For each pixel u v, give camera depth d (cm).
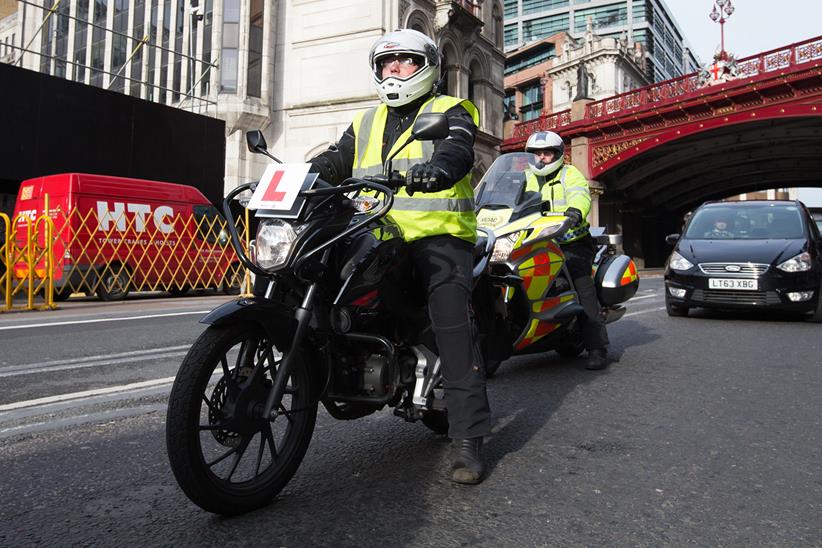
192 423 196
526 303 406
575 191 452
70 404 365
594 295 480
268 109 2464
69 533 199
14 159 1441
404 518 213
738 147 3416
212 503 202
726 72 2961
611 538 200
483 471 249
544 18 10025
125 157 1678
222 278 1377
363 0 2416
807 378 447
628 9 9400
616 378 450
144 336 655
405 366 249
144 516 212
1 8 3356
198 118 1878
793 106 2616
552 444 300
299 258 207
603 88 5825
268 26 2480
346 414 258
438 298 243
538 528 207
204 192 1894
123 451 284
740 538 201
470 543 195
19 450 285
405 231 243
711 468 266
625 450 290
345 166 266
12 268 1016
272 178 216
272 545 191
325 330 226
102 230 1163
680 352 558
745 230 849
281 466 228
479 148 3133
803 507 225
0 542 192
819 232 864
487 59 3152
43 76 1498
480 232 333
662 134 3053
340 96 2427
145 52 2831
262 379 222
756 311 903
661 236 5212
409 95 248
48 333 678
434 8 2722
